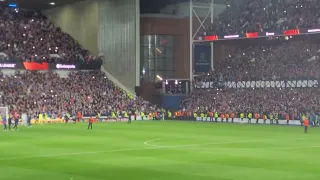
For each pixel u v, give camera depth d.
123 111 105.25
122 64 116.44
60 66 113.06
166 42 118.44
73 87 109.25
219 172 32.59
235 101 102.44
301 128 79.62
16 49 113.88
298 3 112.81
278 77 102.38
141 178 30.42
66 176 31.30
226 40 111.19
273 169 33.88
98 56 120.12
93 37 123.00
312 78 97.56
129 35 114.69
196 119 104.19
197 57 116.50
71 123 94.81
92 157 41.12
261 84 104.50
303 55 108.31
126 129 76.94
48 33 124.44
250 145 51.19
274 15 111.88
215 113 100.88
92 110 103.50
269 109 94.81
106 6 119.75
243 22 113.19
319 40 109.25
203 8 119.75
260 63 111.06
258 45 117.88
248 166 35.38
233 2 123.75
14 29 120.56
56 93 105.62
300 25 98.06
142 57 116.88
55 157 41.19
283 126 85.19
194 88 113.50
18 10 130.50
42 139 58.72
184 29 119.25
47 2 124.81
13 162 38.19
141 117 107.38
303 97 94.75
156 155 42.38
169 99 114.31
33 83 106.31
